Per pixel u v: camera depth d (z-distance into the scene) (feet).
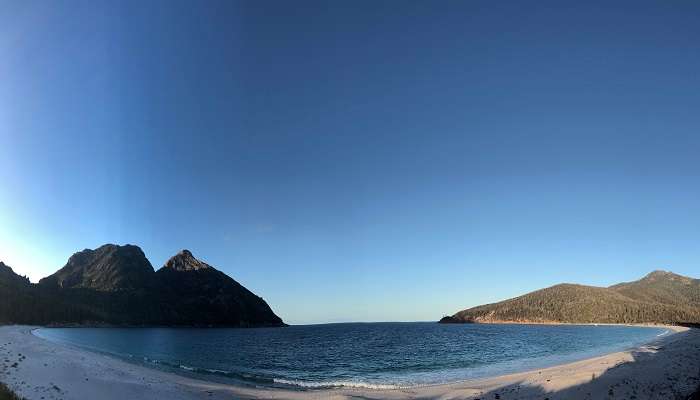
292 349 330.13
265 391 125.29
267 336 574.97
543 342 371.15
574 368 140.87
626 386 95.25
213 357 259.39
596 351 256.93
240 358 254.27
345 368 200.23
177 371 169.58
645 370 114.73
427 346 343.26
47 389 93.71
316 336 552.41
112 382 115.34
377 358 250.37
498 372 170.09
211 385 131.95
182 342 425.28
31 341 249.55
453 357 248.11
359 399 111.04
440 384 138.72
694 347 178.70
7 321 576.61
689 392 83.97
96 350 253.65
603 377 107.45
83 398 90.89
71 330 588.91
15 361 133.90
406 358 246.68
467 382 137.49
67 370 127.13
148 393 105.81
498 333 568.00
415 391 124.36
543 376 126.82
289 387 137.08
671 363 126.93
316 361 237.25
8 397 77.10
